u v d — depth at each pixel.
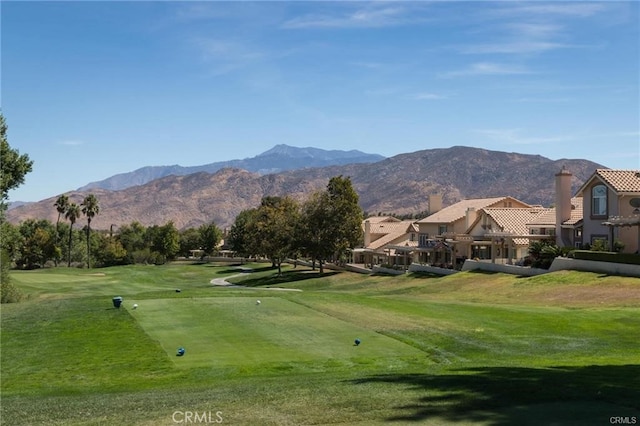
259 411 11.35
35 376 19.77
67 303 34.38
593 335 23.64
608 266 40.72
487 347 21.95
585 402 11.24
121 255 144.38
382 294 53.06
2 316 30.20
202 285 84.56
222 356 21.11
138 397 14.79
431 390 12.67
